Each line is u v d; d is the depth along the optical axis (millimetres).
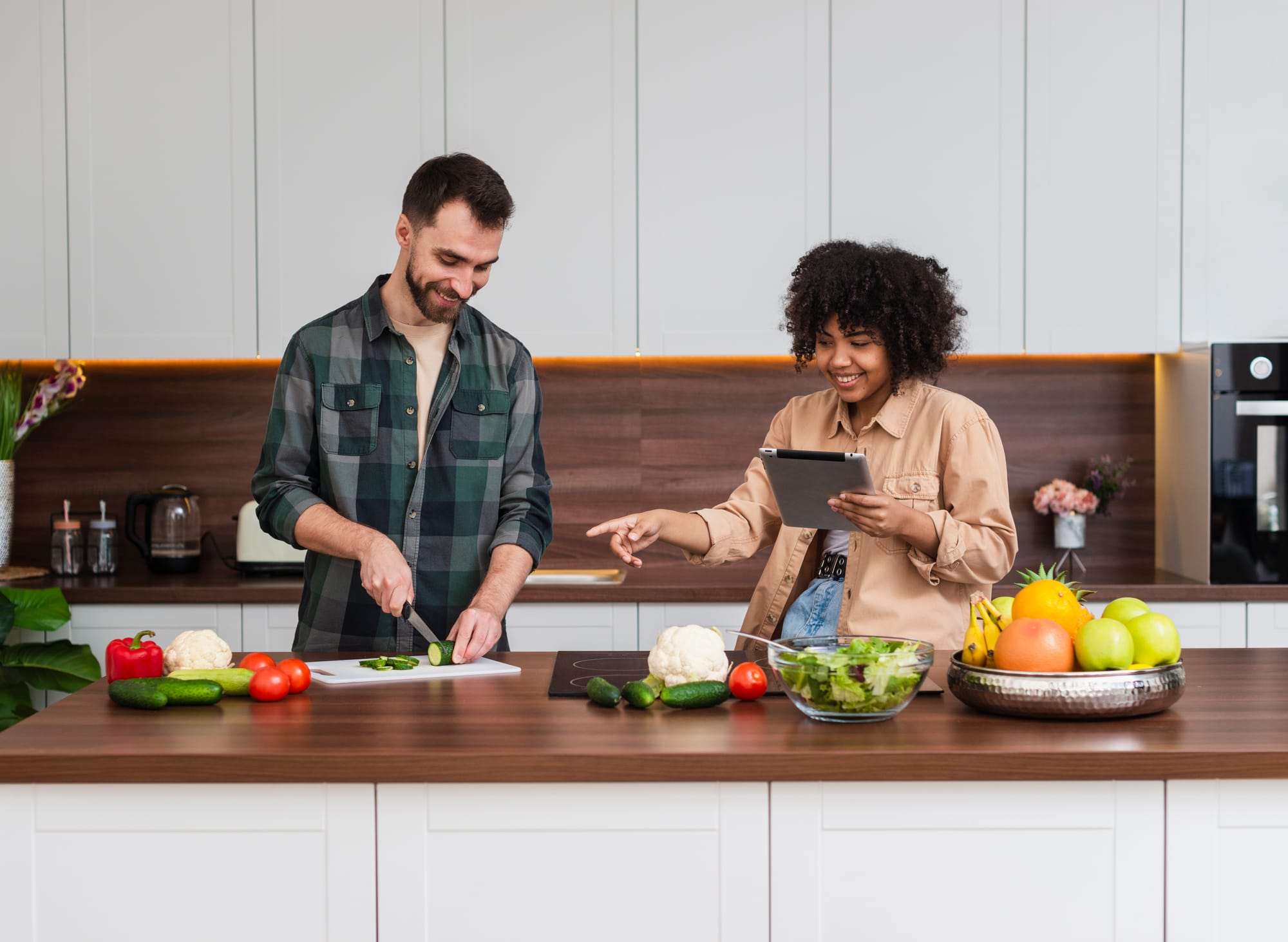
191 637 1656
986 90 3145
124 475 3527
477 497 2119
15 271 3201
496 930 1314
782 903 1306
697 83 3156
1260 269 3152
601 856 1309
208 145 3180
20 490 3537
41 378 3508
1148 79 3135
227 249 3186
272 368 3512
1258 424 3027
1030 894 1301
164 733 1365
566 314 3184
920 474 1978
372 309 2094
